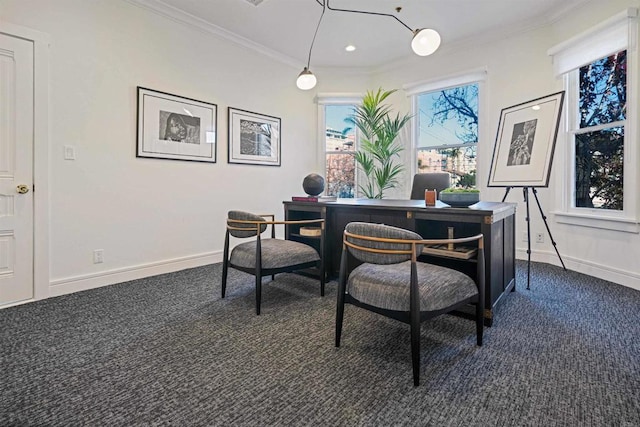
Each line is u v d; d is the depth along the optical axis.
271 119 4.36
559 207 3.41
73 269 2.70
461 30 3.79
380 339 1.83
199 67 3.57
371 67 4.90
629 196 2.73
